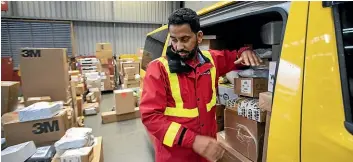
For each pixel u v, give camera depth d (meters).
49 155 2.07
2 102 2.61
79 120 3.88
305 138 0.76
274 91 0.89
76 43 8.63
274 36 1.20
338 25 0.73
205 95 1.08
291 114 0.80
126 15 9.11
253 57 1.21
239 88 1.49
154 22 9.58
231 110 1.53
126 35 9.30
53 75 3.03
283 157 0.84
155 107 0.93
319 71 0.74
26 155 2.01
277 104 0.87
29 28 7.96
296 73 0.80
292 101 0.80
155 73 0.98
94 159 2.10
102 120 4.23
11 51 7.87
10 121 2.32
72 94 3.53
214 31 2.04
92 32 8.80
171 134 0.89
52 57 3.00
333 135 0.69
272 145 0.89
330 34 0.73
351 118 0.69
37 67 2.96
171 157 1.10
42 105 2.50
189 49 0.96
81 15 8.49
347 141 0.66
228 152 1.51
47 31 8.19
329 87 0.72
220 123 1.91
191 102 1.03
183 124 1.02
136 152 2.97
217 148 0.90
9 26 7.72
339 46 0.72
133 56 8.64
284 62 0.86
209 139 0.90
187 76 1.03
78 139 2.10
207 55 1.18
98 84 6.24
